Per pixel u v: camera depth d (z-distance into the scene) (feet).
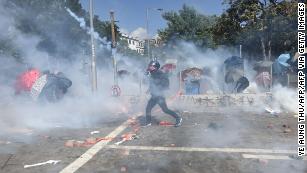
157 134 27.94
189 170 18.97
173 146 24.00
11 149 23.45
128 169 19.19
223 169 19.11
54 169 19.25
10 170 19.17
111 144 24.79
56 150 23.21
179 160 20.75
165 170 18.98
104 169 19.21
